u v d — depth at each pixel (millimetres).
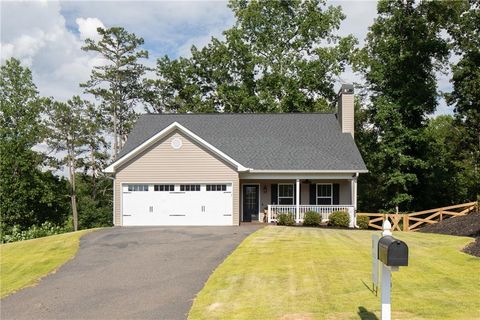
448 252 15570
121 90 50250
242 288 11750
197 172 26719
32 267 16109
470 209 26719
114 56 49562
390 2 36312
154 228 24078
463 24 35438
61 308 11305
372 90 37812
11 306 11750
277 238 19250
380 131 37656
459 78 35031
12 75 44562
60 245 19500
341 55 42562
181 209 26672
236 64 44656
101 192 51469
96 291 12609
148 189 26797
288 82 41156
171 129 26766
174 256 16328
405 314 9227
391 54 36250
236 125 31625
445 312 9312
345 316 9273
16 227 36969
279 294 11031
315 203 29062
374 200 41062
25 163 41906
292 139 30297
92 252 17734
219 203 26609
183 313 10336
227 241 18859
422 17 35438
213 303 10742
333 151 29109
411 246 17250
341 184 28969
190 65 47469
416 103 34344
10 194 41062
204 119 32250
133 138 30344
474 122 28234
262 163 28031
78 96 48688
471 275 12297
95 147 50094
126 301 11508
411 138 34469
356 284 11602
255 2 43062
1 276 15422
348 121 31031
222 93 43469
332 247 16750
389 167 35906
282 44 43594
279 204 29125
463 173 39125
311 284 11703
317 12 42906
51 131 47250
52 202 43875
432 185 36688
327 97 43469
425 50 35469
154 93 49875
